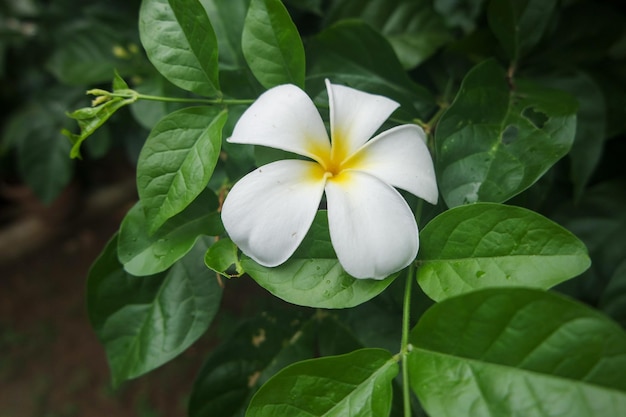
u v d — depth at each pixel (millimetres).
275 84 384
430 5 453
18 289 993
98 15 538
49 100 678
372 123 358
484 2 443
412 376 336
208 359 408
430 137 400
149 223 372
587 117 424
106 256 390
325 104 405
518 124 386
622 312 402
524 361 326
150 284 399
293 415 344
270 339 412
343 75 416
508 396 325
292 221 346
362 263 342
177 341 394
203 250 400
